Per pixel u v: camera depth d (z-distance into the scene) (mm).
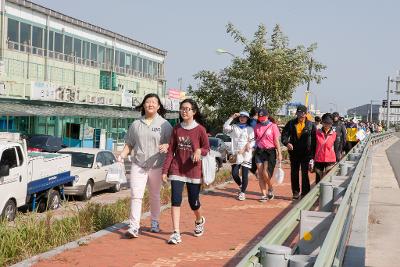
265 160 13172
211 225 10078
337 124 16812
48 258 7289
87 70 49719
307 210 6535
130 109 49312
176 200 8336
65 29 46250
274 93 34594
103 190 20469
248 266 3689
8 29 39094
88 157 18984
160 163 8625
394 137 74562
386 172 24547
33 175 13492
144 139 8477
